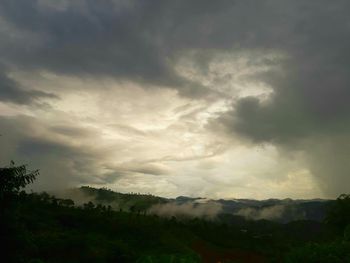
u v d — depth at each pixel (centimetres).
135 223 13938
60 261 5872
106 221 13238
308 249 3047
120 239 10962
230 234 17425
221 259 12825
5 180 1731
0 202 1733
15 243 1725
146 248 10538
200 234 16400
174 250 10512
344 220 5162
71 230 10269
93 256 6562
